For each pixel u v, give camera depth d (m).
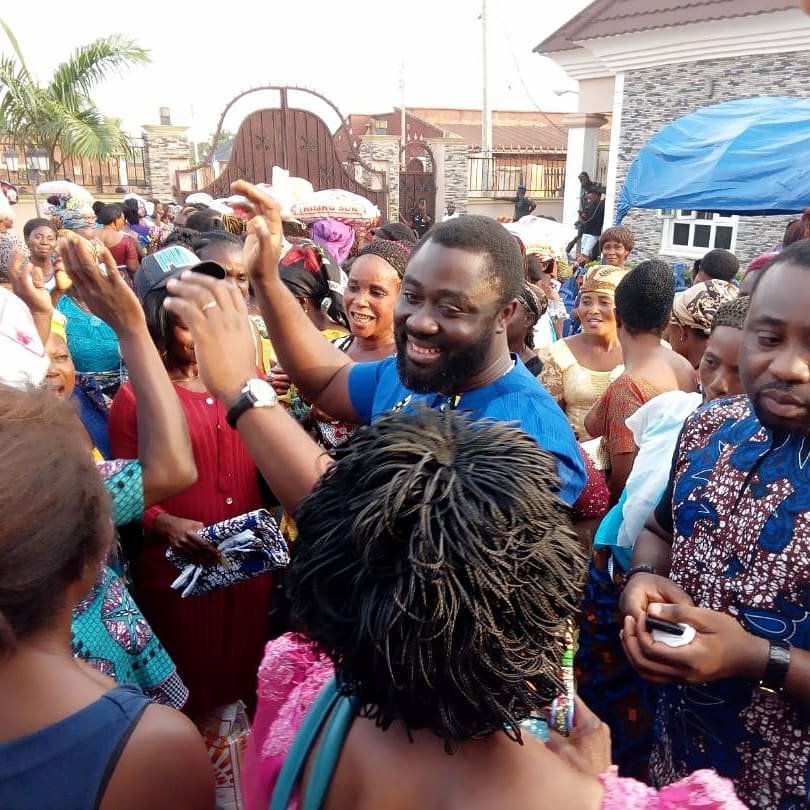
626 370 2.59
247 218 1.71
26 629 0.89
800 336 1.20
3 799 0.85
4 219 5.87
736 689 1.32
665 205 6.66
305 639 1.06
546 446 1.45
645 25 11.52
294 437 1.21
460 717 0.80
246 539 2.02
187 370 2.35
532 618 0.80
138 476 1.54
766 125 6.15
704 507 1.39
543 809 0.81
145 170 15.36
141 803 0.88
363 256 2.80
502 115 36.62
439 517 0.77
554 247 6.51
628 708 2.20
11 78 12.49
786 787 1.29
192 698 2.34
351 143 15.01
